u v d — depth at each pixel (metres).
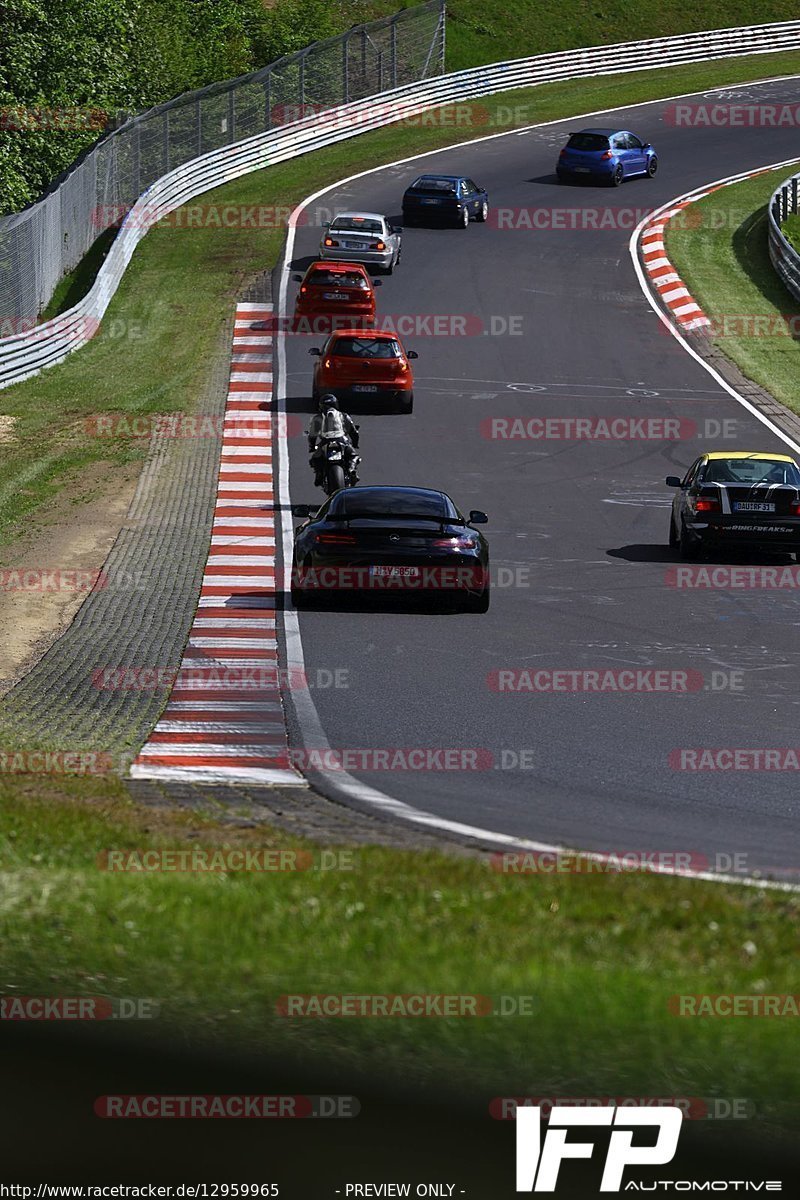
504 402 123.56
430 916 25.58
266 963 22.91
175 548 80.81
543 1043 20.64
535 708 51.00
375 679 54.88
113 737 46.59
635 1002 21.81
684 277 168.75
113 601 69.25
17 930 24.06
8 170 174.38
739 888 29.30
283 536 84.12
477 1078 19.80
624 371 135.25
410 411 118.69
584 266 170.50
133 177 192.75
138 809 35.25
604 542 85.38
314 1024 21.06
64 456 103.31
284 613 66.50
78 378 128.00
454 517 66.88
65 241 162.50
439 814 38.09
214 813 35.91
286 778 41.62
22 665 58.19
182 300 157.00
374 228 160.50
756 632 64.69
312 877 27.89
